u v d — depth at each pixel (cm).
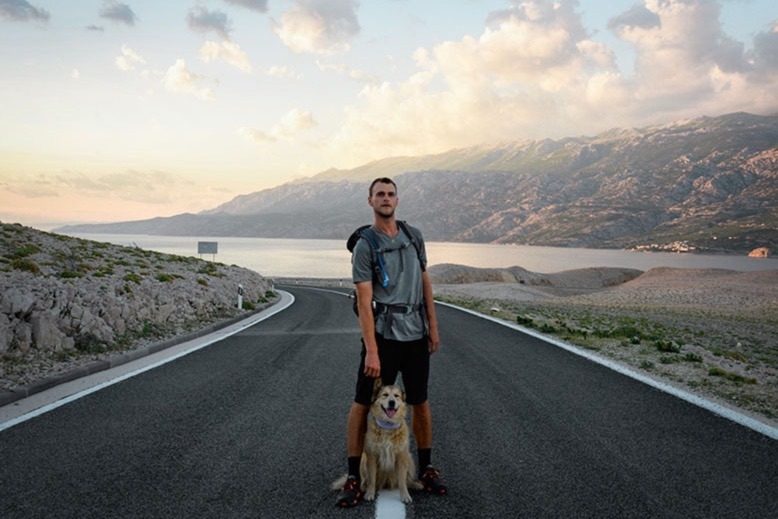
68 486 397
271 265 14800
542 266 19288
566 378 791
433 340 396
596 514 352
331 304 2502
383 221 381
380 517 350
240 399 665
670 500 373
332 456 466
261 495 385
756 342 1586
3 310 882
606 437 515
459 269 8262
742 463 444
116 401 651
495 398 670
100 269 1662
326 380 780
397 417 362
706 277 6906
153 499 376
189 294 1650
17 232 2181
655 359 959
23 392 669
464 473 427
